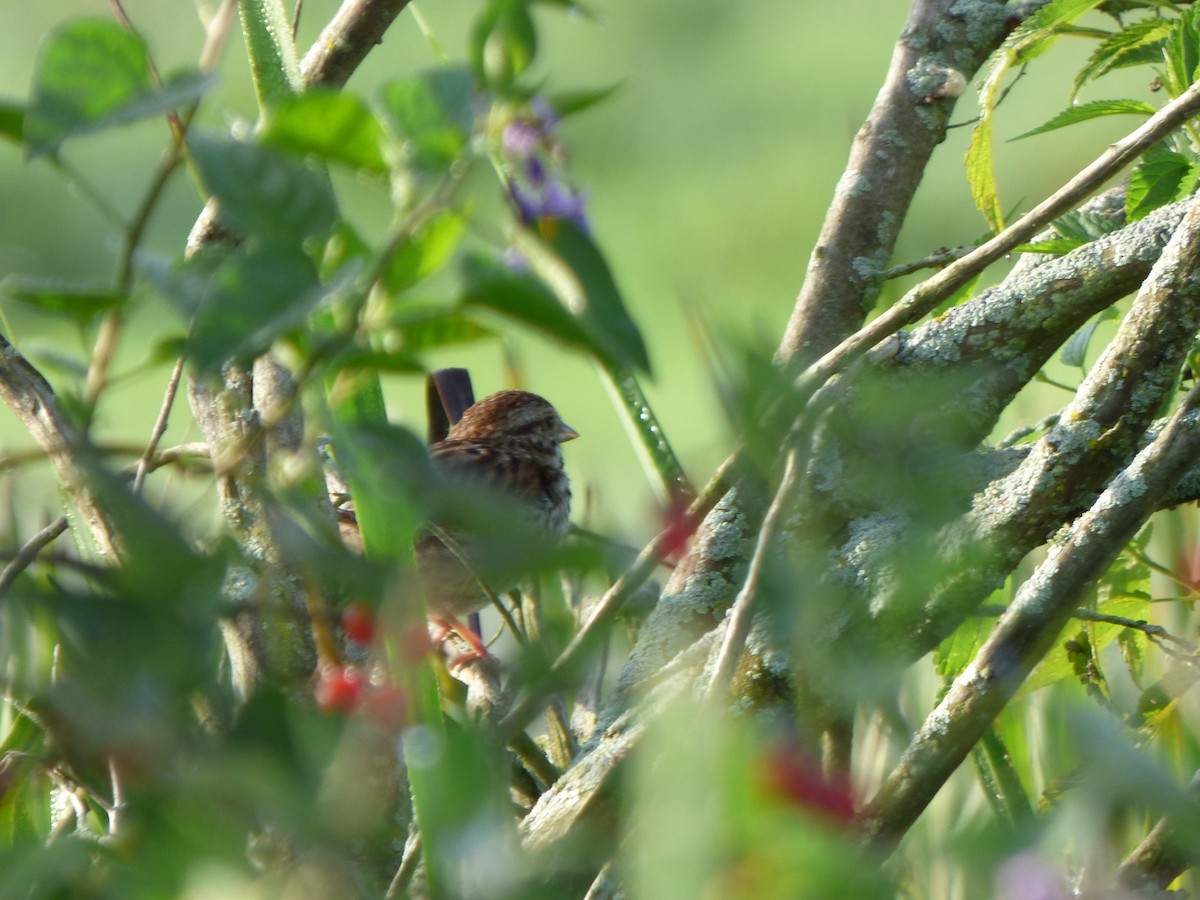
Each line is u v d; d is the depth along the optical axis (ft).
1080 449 5.79
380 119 3.03
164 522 3.11
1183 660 6.29
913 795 4.96
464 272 3.01
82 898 3.15
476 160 3.03
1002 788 6.60
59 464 4.56
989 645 5.07
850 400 3.67
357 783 3.37
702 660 6.26
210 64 3.44
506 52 3.05
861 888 2.56
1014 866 3.14
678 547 4.57
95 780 4.91
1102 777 2.90
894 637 5.38
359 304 3.05
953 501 3.46
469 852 3.02
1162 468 5.07
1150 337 5.83
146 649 3.01
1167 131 5.89
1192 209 5.85
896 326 5.99
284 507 3.89
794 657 4.33
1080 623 7.10
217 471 3.36
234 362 3.48
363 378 3.84
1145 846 4.62
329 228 3.10
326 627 4.65
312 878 3.19
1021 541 5.71
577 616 7.34
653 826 2.63
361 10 6.94
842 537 5.45
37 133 2.97
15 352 5.64
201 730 3.52
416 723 4.04
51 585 3.45
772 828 2.57
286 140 3.02
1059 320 6.75
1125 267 6.72
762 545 3.90
